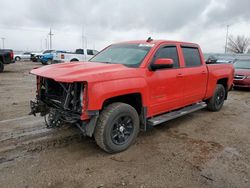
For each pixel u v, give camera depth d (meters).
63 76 3.27
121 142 3.81
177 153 3.81
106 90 3.36
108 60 4.54
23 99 7.51
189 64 5.21
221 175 3.16
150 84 4.07
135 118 3.93
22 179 2.96
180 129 5.02
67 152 3.75
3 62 16.67
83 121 3.50
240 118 6.03
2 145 3.94
